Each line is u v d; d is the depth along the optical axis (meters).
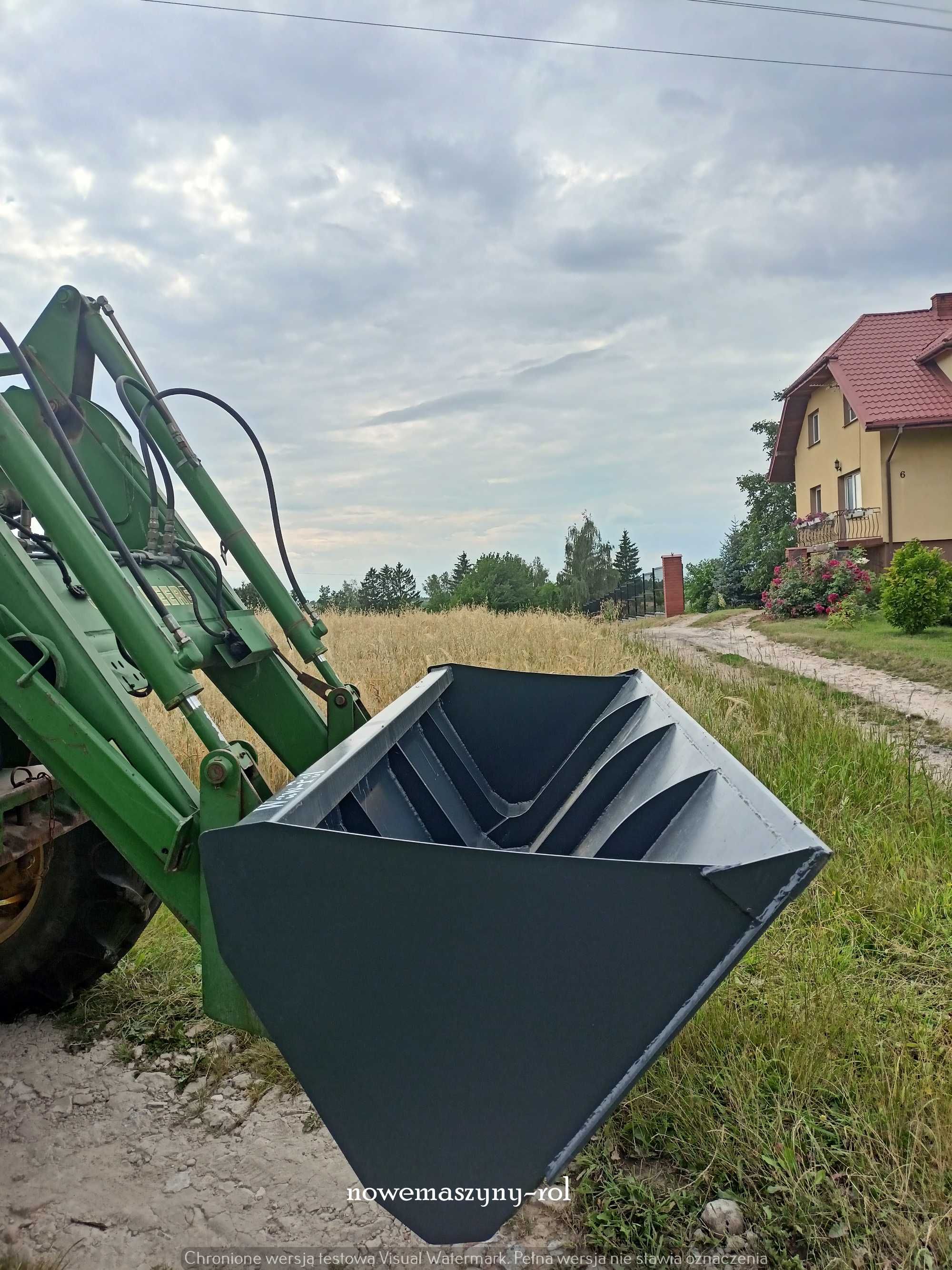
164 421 3.15
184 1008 3.19
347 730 3.18
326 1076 1.56
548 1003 1.49
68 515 2.08
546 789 3.01
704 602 30.55
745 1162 2.24
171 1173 2.35
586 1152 2.31
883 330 24.38
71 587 2.37
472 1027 1.51
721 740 5.88
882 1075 2.52
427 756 2.89
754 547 30.39
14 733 2.77
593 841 2.43
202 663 2.79
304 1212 2.19
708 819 1.89
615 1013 1.48
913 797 4.93
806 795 4.87
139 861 2.10
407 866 1.50
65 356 3.12
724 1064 2.58
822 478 26.14
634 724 2.97
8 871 3.06
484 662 9.21
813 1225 2.04
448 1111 1.53
